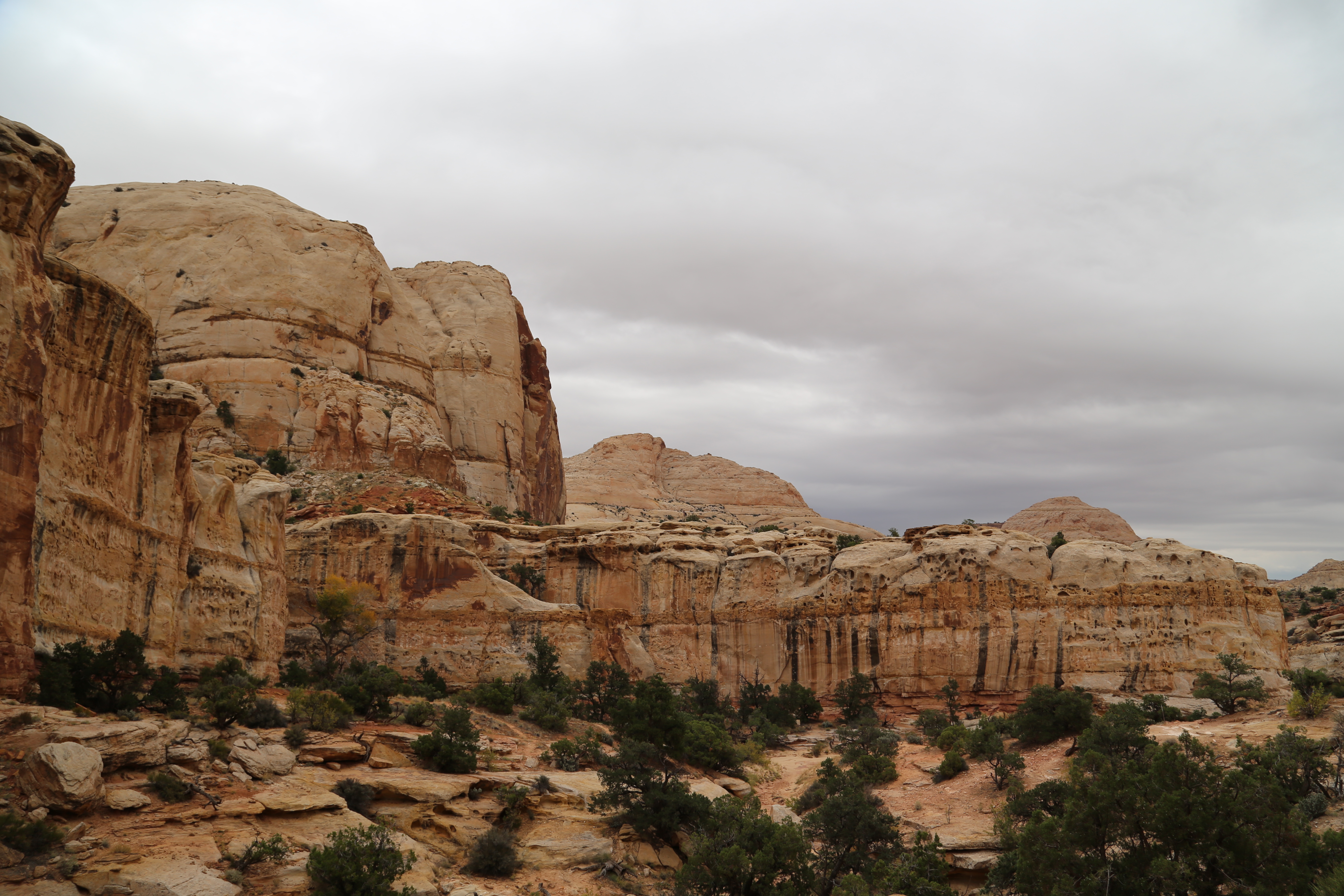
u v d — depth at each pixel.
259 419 105.56
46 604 35.81
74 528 38.28
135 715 36.00
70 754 28.78
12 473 32.19
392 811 39.16
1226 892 31.70
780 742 75.94
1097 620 84.25
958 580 88.81
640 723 55.28
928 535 95.38
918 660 87.56
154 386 49.47
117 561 42.38
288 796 35.22
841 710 86.69
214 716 40.34
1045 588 86.50
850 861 42.47
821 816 44.44
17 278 32.84
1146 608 83.88
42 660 34.44
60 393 37.69
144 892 26.19
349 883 29.34
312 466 106.12
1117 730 51.09
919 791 55.12
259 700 44.38
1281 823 31.52
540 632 85.81
